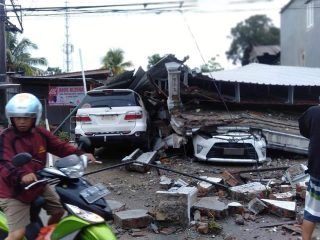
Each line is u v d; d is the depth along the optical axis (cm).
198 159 1124
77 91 2097
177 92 1244
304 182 775
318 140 473
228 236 590
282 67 1839
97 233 345
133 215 629
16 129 385
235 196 754
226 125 1169
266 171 963
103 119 1139
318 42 2447
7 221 386
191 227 621
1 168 368
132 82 1453
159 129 1301
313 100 1430
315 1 2456
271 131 1170
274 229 619
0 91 1464
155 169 1047
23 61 3003
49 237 366
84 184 381
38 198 388
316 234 587
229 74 1558
